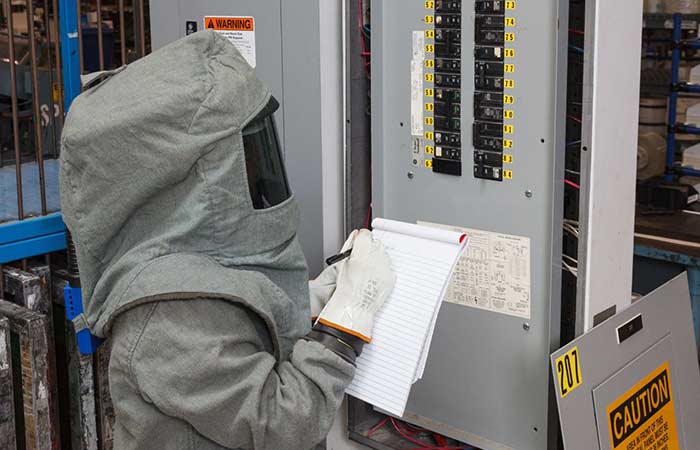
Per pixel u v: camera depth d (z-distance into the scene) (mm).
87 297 1264
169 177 1157
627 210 1776
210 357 1157
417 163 1880
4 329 1859
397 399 1473
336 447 2068
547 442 1783
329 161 1918
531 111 1677
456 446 2021
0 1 2221
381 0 1842
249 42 1994
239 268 1241
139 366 1169
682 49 2861
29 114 2271
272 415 1210
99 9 2219
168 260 1176
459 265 1855
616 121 1686
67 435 2322
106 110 1159
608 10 1598
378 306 1490
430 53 1803
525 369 1795
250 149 1243
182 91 1152
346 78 1889
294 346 1306
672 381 1929
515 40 1669
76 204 1206
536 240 1725
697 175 2871
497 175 1749
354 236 1614
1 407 1875
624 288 1823
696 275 2625
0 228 2041
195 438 1238
